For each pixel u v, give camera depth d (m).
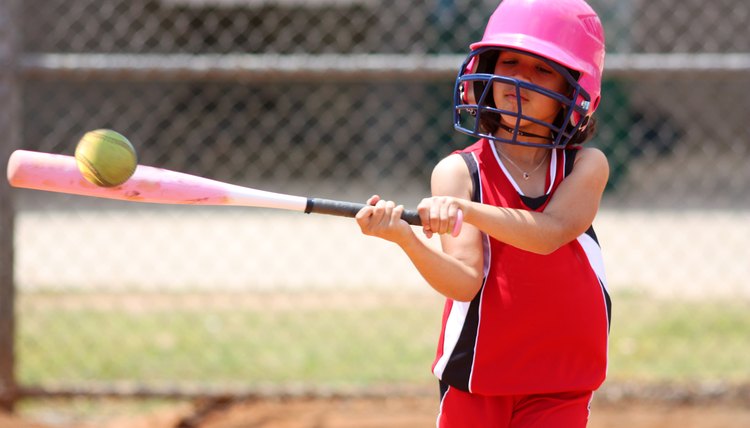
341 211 9.66
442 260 9.69
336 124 47.03
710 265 30.98
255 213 40.16
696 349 21.89
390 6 40.94
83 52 41.53
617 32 37.47
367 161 46.81
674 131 50.50
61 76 17.84
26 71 17.62
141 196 9.57
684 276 29.53
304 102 47.12
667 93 50.38
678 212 40.19
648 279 29.16
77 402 19.33
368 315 24.97
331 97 46.94
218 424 17.77
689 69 17.70
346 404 18.64
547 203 10.09
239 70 17.78
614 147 43.34
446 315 10.52
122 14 42.09
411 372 20.25
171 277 29.34
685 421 17.59
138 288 27.75
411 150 45.69
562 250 10.19
